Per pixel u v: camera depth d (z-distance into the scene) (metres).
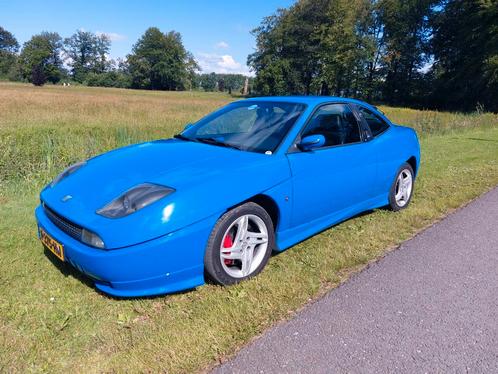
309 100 3.86
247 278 3.03
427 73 54.56
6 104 24.80
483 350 2.34
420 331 2.50
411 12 53.19
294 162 3.28
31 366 2.09
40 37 120.06
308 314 2.63
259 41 70.50
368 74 60.12
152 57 112.06
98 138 9.20
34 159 6.87
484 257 3.63
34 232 3.84
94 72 132.25
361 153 4.01
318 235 4.03
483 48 40.34
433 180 6.52
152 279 2.57
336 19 57.22
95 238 2.50
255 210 2.99
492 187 6.19
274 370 2.11
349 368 2.15
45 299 2.71
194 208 2.64
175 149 3.44
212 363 2.14
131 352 2.20
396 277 3.20
